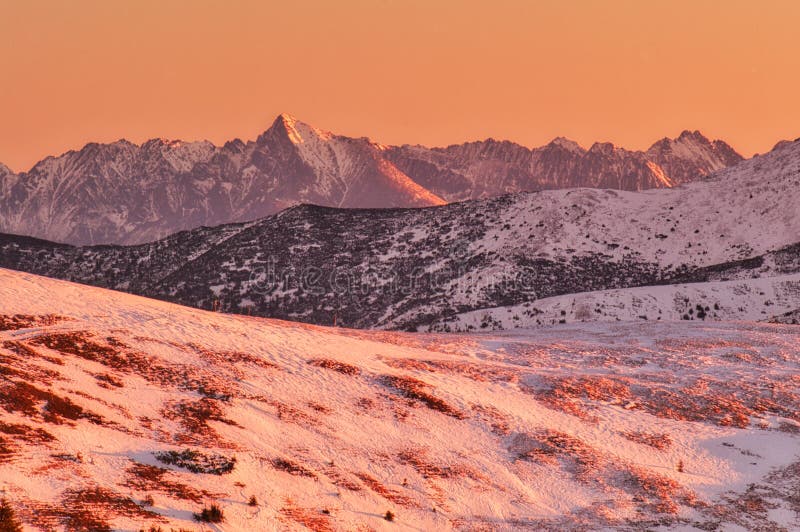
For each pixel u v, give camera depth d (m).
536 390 122.12
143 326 115.00
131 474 72.31
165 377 99.50
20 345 96.19
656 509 91.44
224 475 77.12
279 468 82.75
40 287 122.31
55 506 63.28
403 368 122.56
